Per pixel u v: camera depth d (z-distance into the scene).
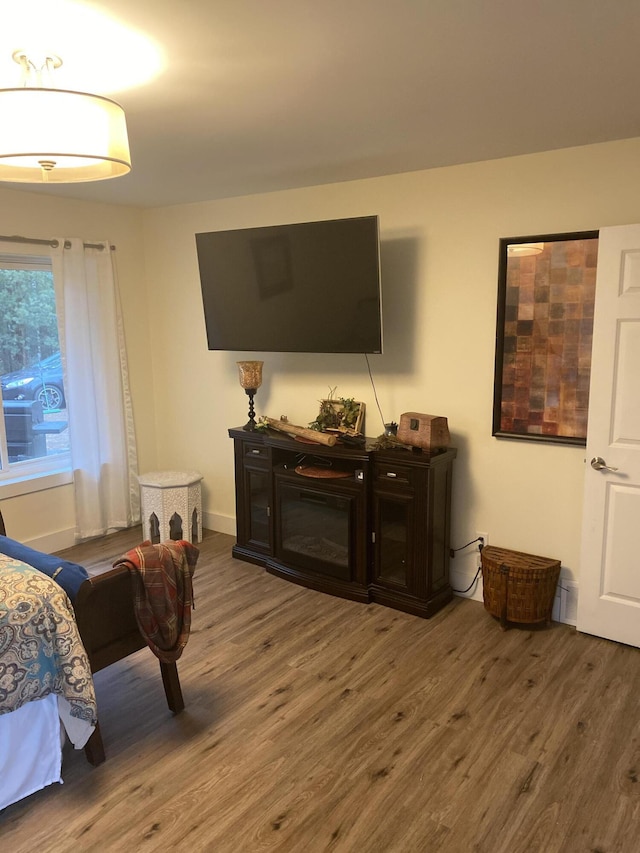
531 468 3.36
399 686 2.79
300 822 2.04
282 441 3.84
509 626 3.33
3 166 2.14
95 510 4.57
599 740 2.42
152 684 2.85
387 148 3.04
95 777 2.26
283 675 2.89
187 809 2.11
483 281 3.39
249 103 2.37
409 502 3.39
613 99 2.35
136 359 4.92
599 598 3.15
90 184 3.85
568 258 3.09
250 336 4.00
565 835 1.98
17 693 2.01
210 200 4.41
